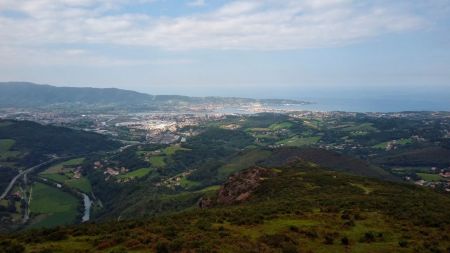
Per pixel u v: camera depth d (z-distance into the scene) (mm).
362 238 34312
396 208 48688
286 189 72750
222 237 32719
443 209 49625
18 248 29766
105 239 32531
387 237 35062
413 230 37938
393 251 31125
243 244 30422
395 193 66938
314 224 38719
